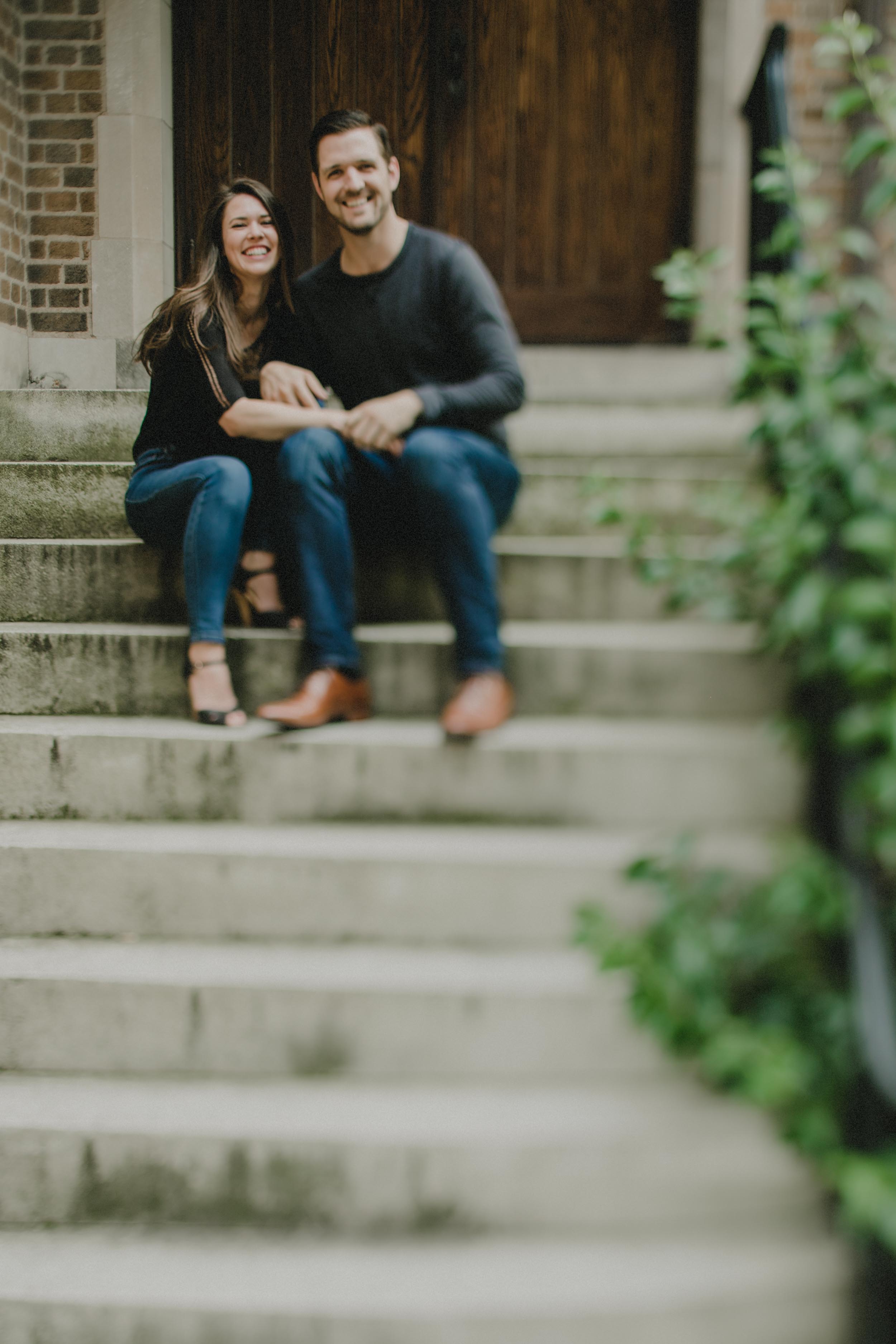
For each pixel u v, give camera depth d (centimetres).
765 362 181
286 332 241
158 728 210
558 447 278
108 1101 164
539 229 409
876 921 153
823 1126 149
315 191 409
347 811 201
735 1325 143
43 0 384
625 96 401
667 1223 156
